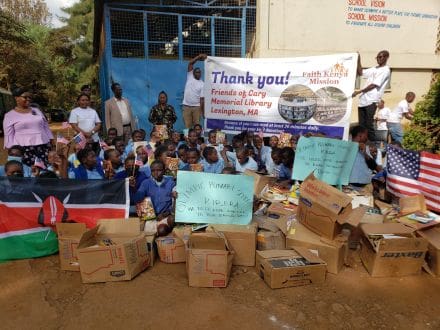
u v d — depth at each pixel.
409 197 4.16
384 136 8.60
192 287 3.17
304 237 3.54
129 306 2.91
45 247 3.74
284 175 5.27
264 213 4.11
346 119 5.90
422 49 10.35
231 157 5.70
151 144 6.09
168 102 10.51
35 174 4.33
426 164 4.34
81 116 6.09
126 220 3.61
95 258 3.18
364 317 2.82
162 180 4.33
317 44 9.59
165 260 3.59
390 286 3.23
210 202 3.79
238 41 10.63
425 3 10.06
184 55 10.55
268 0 9.16
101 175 4.64
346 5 9.52
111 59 9.95
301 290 3.15
